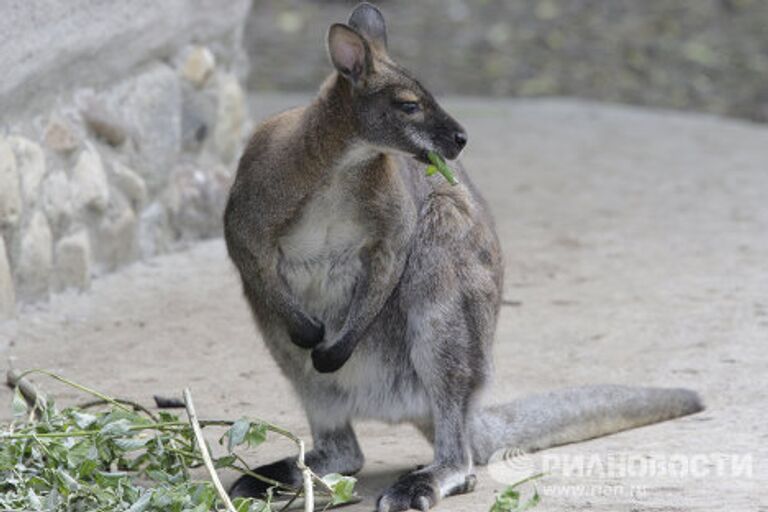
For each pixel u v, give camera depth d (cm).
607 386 1210
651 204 2125
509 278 1731
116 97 1656
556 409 1175
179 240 1786
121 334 1472
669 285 1686
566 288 1688
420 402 1109
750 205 2120
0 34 1396
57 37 1498
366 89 1097
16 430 1048
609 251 1853
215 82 1844
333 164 1077
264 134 1116
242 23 1920
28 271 1490
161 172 1741
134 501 958
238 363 1403
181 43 1772
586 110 2912
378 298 1080
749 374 1345
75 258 1570
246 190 1090
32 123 1502
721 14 3691
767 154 2530
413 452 1186
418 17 3594
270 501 968
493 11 3656
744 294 1638
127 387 1320
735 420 1216
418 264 1095
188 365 1391
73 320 1499
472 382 1088
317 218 1088
